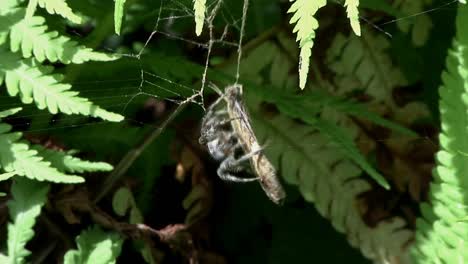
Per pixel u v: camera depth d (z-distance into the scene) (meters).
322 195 0.49
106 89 0.47
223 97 0.47
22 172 0.42
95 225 0.46
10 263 0.43
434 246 0.46
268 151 0.49
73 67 0.46
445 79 0.45
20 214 0.43
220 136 0.48
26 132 0.46
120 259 0.49
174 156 0.49
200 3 0.40
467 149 0.45
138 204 0.49
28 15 0.40
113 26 0.46
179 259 0.49
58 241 0.46
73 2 0.47
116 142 0.48
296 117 0.49
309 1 0.39
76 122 0.47
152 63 0.48
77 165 0.43
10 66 0.42
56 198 0.46
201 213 0.49
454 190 0.45
